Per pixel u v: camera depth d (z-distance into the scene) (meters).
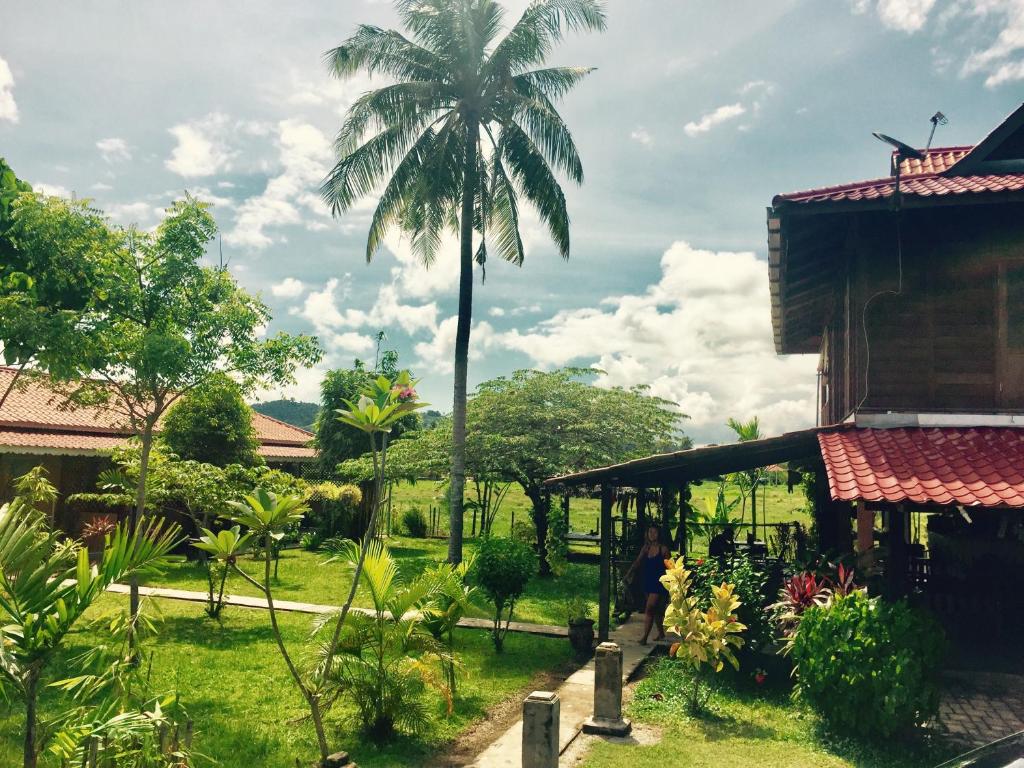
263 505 7.04
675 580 9.00
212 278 12.31
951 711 8.47
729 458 12.08
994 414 10.12
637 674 10.62
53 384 12.84
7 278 11.45
